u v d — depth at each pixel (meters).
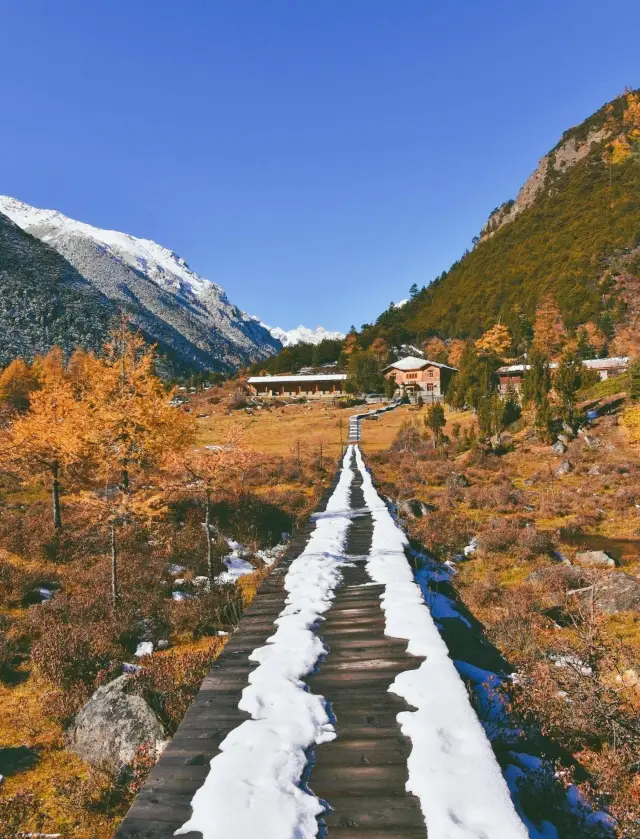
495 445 47.16
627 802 5.20
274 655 6.20
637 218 161.62
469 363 77.06
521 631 12.48
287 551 11.92
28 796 7.48
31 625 14.70
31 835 6.93
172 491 20.12
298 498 33.34
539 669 7.25
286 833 3.26
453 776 3.68
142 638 14.34
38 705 10.84
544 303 129.75
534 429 47.59
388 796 3.61
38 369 82.44
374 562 10.38
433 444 53.47
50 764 8.75
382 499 20.47
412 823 3.32
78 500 16.56
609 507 29.20
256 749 4.23
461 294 185.00
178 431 19.22
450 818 3.28
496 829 3.17
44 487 36.59
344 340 161.00
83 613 15.17
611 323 110.69
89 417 16.95
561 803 4.45
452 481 37.72
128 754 8.30
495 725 5.44
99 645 12.77
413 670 5.54
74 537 23.22
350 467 35.31
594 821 4.39
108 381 17.08
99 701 9.30
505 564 20.11
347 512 16.95
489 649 8.04
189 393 122.38
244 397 100.31
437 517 27.64
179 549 22.12
